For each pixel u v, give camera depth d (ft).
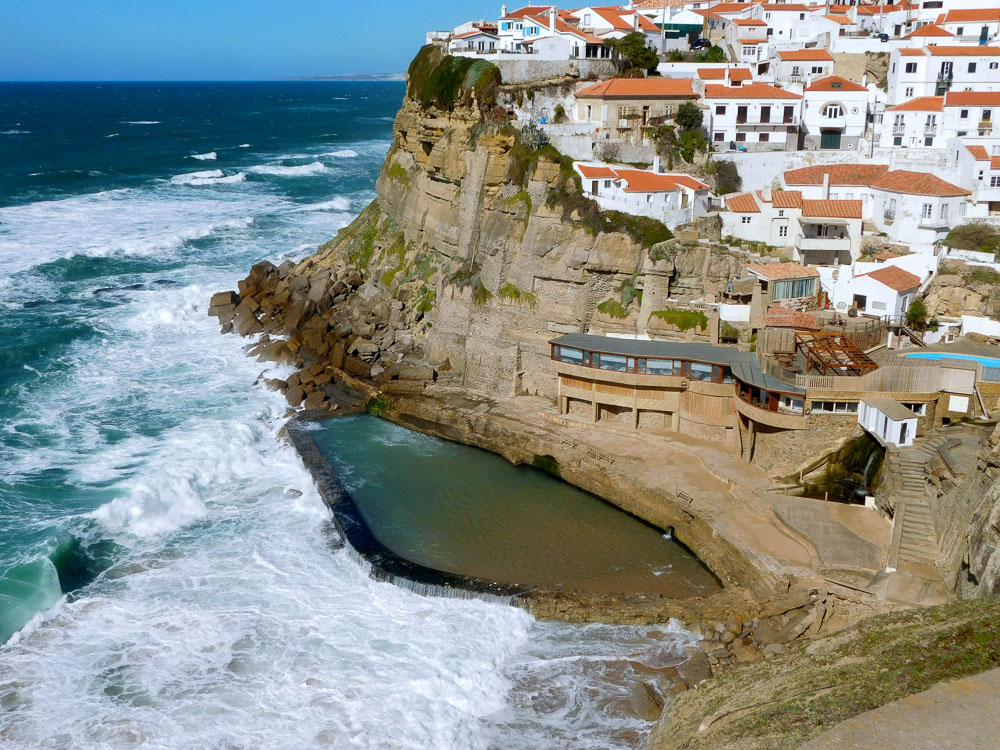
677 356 175.32
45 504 152.15
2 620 123.54
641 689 113.60
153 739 104.37
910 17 282.56
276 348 228.02
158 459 169.07
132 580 136.36
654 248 191.93
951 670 87.35
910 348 166.50
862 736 76.84
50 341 230.68
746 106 238.68
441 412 196.44
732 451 171.22
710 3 319.88
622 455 172.14
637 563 144.97
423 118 258.37
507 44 267.39
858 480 151.74
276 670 116.88
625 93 231.71
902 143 232.12
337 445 187.32
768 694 92.79
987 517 114.93
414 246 253.03
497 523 156.97
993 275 181.88
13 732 104.78
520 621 128.36
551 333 201.98
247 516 156.87
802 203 204.85
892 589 124.26
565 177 204.23
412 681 115.44
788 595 128.57
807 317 174.09
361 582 137.90
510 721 110.83
